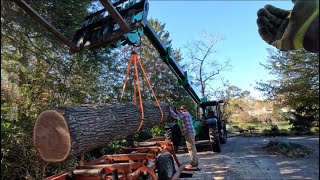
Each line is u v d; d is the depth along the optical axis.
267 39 1.16
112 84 10.24
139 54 17.48
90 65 8.12
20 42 6.93
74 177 3.83
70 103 7.37
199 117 9.85
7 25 6.41
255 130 15.19
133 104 4.91
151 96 13.36
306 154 6.94
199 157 8.23
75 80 7.83
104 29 4.14
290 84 11.54
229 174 6.00
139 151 5.50
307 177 4.52
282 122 15.05
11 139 5.49
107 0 3.32
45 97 6.81
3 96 6.16
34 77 6.87
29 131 5.71
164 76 17.48
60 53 7.55
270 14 1.17
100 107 3.83
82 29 4.37
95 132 3.38
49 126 3.01
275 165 6.37
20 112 6.10
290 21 0.89
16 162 5.61
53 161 3.00
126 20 4.01
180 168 5.78
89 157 6.96
